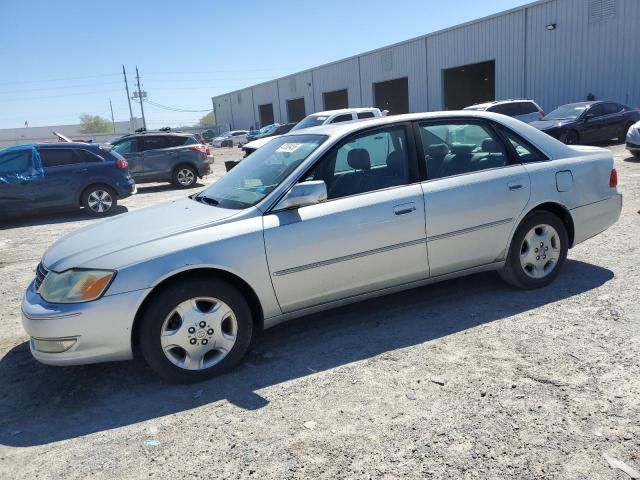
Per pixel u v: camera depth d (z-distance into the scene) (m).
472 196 4.27
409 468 2.57
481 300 4.63
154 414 3.25
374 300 4.84
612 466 2.49
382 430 2.89
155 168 15.27
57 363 3.37
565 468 2.50
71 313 3.29
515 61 25.86
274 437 2.91
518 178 4.47
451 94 33.50
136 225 3.89
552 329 3.95
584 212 4.80
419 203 4.08
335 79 40.03
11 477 2.74
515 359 3.55
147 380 3.72
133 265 3.36
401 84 38.41
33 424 3.26
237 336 3.65
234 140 48.16
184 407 3.30
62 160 11.14
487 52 27.30
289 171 3.92
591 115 17.44
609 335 3.78
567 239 4.81
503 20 26.14
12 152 10.80
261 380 3.56
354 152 4.07
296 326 4.42
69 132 93.75
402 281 4.17
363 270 3.97
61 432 3.14
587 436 2.71
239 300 3.63
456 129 4.44
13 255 8.02
